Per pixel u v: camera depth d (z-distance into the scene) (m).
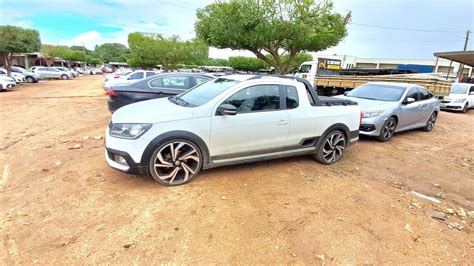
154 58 39.50
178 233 2.89
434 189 4.49
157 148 3.67
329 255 2.71
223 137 4.03
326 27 12.60
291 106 4.55
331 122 4.96
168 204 3.40
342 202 3.72
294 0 11.54
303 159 5.27
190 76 8.15
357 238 2.99
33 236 2.78
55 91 18.64
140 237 2.80
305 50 14.17
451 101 15.77
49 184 3.87
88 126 7.55
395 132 7.78
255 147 4.31
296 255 2.68
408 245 2.95
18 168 4.45
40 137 6.32
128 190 3.71
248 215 3.26
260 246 2.77
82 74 57.03
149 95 7.56
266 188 3.95
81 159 4.82
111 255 2.56
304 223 3.19
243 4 11.48
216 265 2.50
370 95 8.12
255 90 4.28
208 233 2.91
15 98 14.25
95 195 3.58
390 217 3.45
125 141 3.61
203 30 14.32
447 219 3.56
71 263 2.46
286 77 4.75
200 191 3.74
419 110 8.22
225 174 4.33
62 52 60.88
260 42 12.36
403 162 5.68
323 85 16.73
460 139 8.28
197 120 3.85
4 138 6.21
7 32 23.73
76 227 2.93
